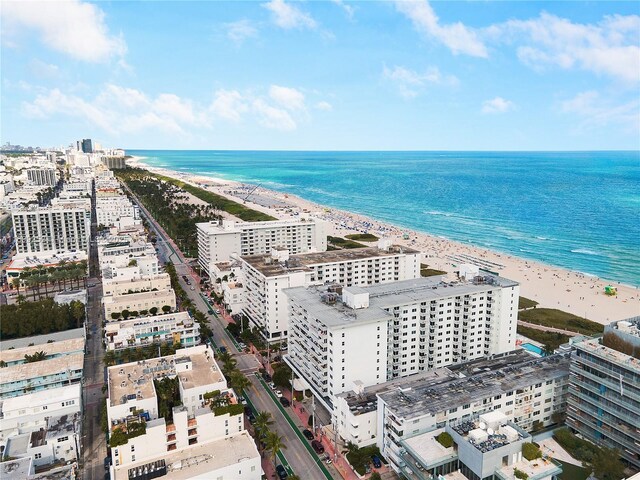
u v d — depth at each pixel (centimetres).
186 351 16750
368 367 15212
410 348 17188
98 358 19512
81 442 14000
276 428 14838
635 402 11994
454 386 13838
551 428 14500
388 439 12838
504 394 13550
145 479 11112
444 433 11756
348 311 15638
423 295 17438
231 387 15788
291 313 17612
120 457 11706
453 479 11094
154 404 13450
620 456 12244
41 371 16512
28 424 14188
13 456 12738
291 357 17975
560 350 17838
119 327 19325
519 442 11112
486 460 10625
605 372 12719
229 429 13200
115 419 13075
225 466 11581
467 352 18125
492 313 18125
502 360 16638
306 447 13962
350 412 13350
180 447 12544
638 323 14062
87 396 16675
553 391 14588
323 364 15100
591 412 13175
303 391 16762
